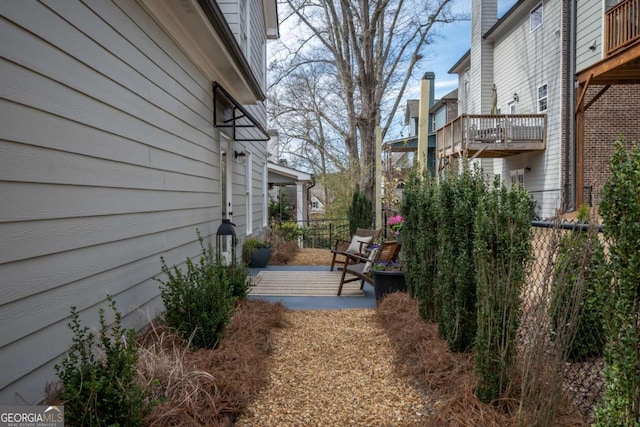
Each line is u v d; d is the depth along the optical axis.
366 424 2.25
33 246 1.90
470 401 2.23
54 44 2.08
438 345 2.99
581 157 8.68
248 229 8.40
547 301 2.04
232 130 6.71
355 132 14.23
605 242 1.66
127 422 1.70
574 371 2.49
